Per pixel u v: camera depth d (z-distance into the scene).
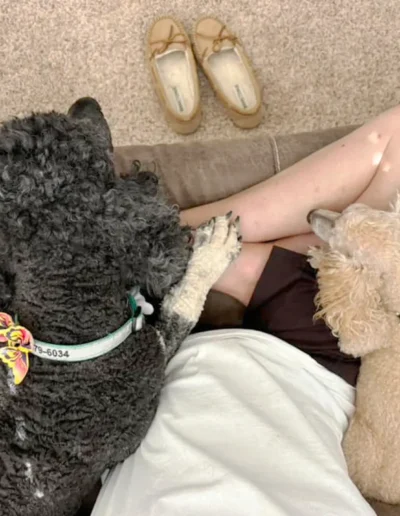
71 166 0.79
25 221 0.79
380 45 1.67
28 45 1.66
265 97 1.66
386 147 1.19
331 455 0.94
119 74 1.66
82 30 1.66
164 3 1.67
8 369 0.85
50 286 0.83
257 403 0.97
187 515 0.87
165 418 0.97
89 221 0.81
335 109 1.66
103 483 0.99
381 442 1.01
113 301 0.88
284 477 0.91
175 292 1.02
